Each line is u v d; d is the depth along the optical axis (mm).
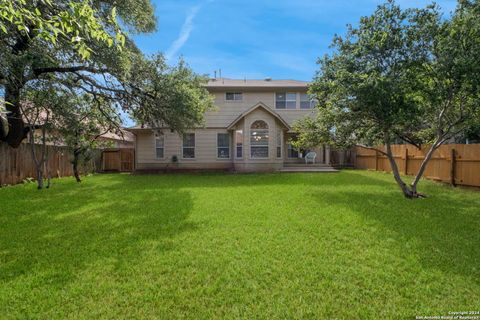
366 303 2738
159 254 3916
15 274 3350
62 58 7598
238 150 17094
